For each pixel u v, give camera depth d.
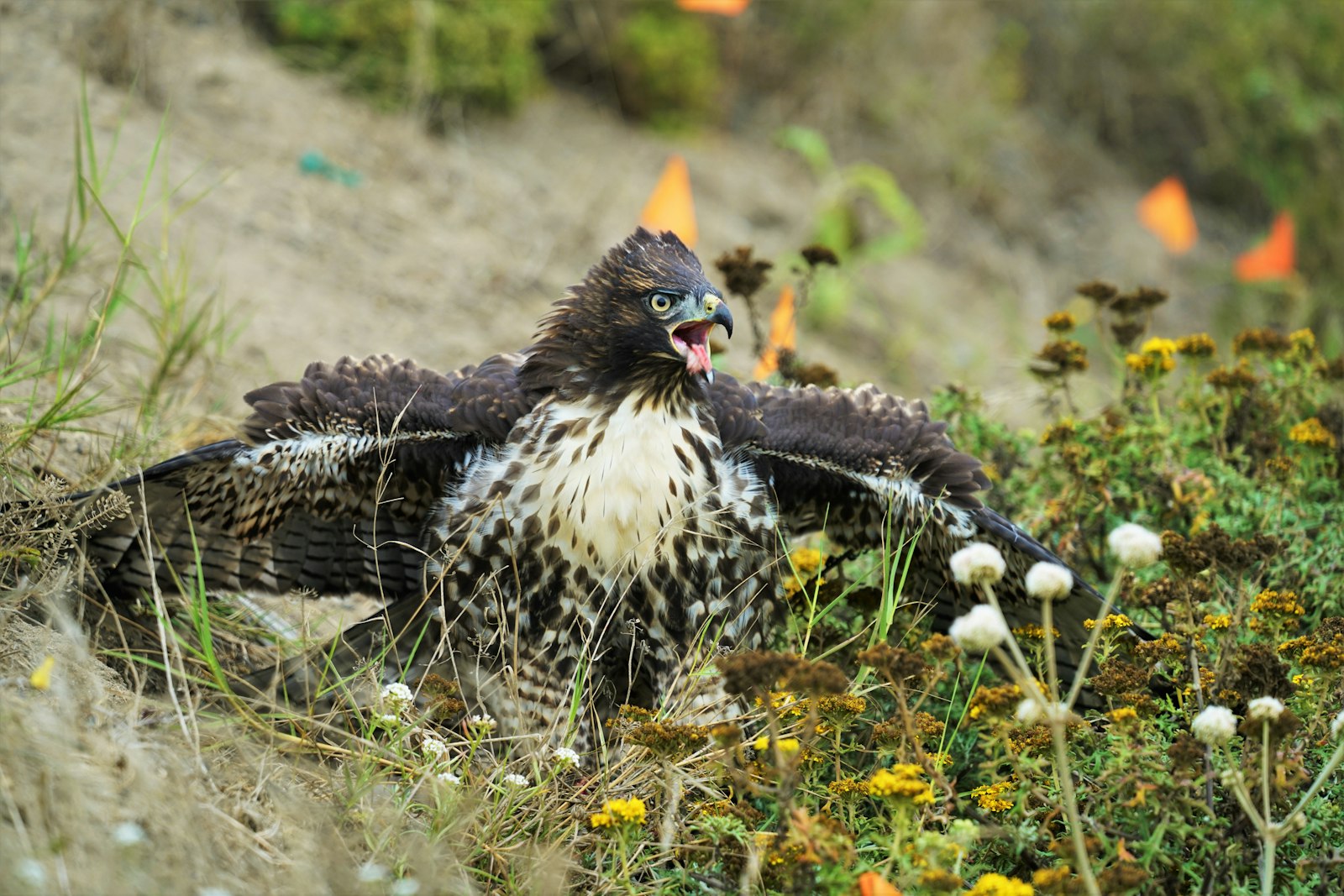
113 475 9.10
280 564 9.16
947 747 8.38
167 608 8.95
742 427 8.82
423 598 8.58
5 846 5.78
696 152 20.83
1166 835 7.17
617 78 21.22
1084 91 25.31
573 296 8.75
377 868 6.58
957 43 24.34
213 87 16.58
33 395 9.55
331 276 14.63
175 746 7.16
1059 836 7.44
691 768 7.84
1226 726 6.53
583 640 8.42
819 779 8.24
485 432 8.58
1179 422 11.23
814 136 20.53
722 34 22.09
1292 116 23.89
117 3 15.95
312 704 7.93
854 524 9.29
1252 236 23.91
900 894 6.65
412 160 17.30
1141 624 9.48
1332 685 7.52
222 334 12.47
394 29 18.23
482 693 8.48
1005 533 8.53
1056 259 22.88
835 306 18.59
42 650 7.59
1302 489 10.21
